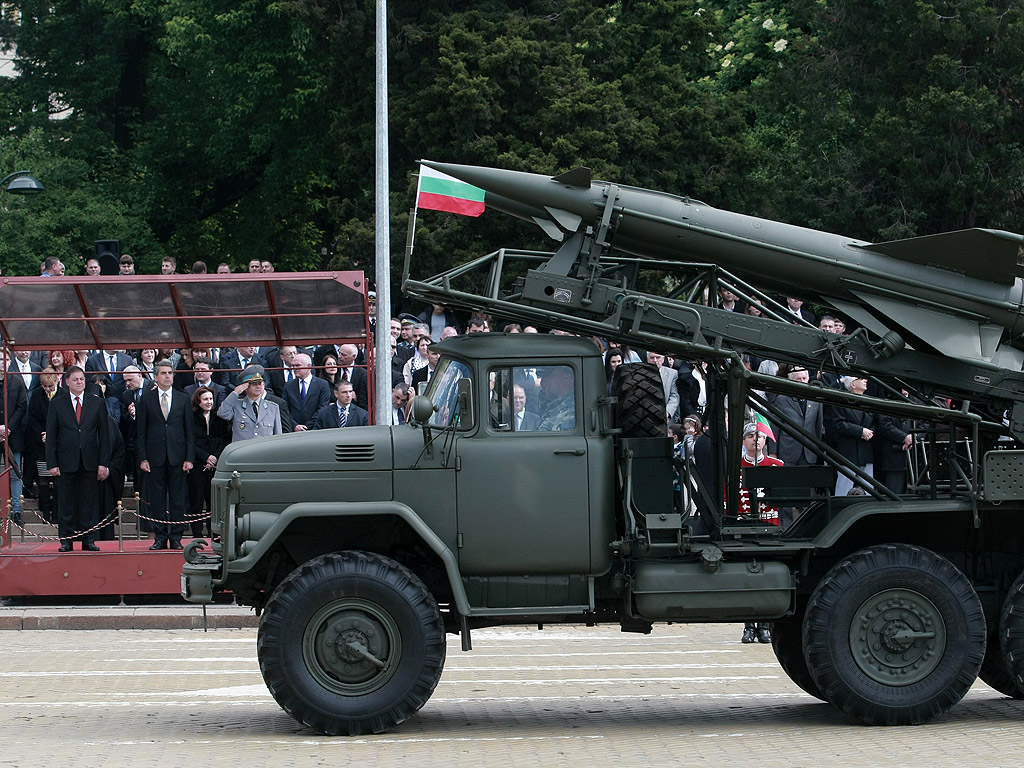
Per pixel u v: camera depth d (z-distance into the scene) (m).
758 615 17.09
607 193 18.33
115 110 71.38
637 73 49.66
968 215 47.44
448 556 16.69
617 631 27.47
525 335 17.50
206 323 29.45
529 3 51.16
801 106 50.84
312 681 16.17
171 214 68.06
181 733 16.44
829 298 18.59
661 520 17.12
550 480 17.08
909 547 16.98
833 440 26.36
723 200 49.66
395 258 47.59
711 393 18.08
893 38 48.41
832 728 16.69
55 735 16.31
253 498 17.14
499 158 46.41
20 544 29.67
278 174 62.12
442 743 15.66
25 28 70.31
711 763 14.41
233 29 60.09
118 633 26.23
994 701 19.08
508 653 24.14
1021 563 18.27
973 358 18.12
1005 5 47.38
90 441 28.67
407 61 49.88
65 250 59.34
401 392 31.62
